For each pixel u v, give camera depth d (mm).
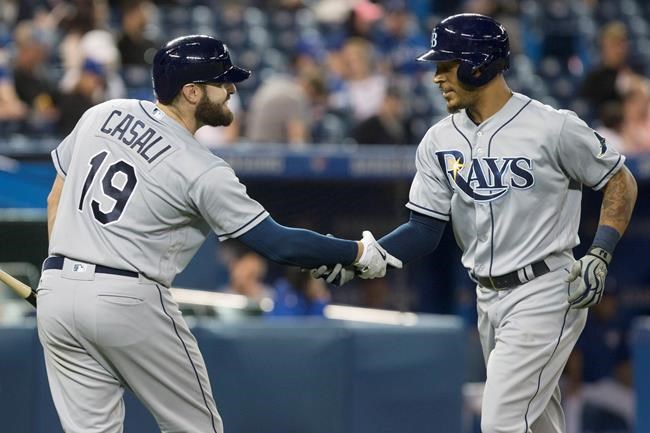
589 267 18922
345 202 38531
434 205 20125
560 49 57469
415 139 44250
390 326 28469
